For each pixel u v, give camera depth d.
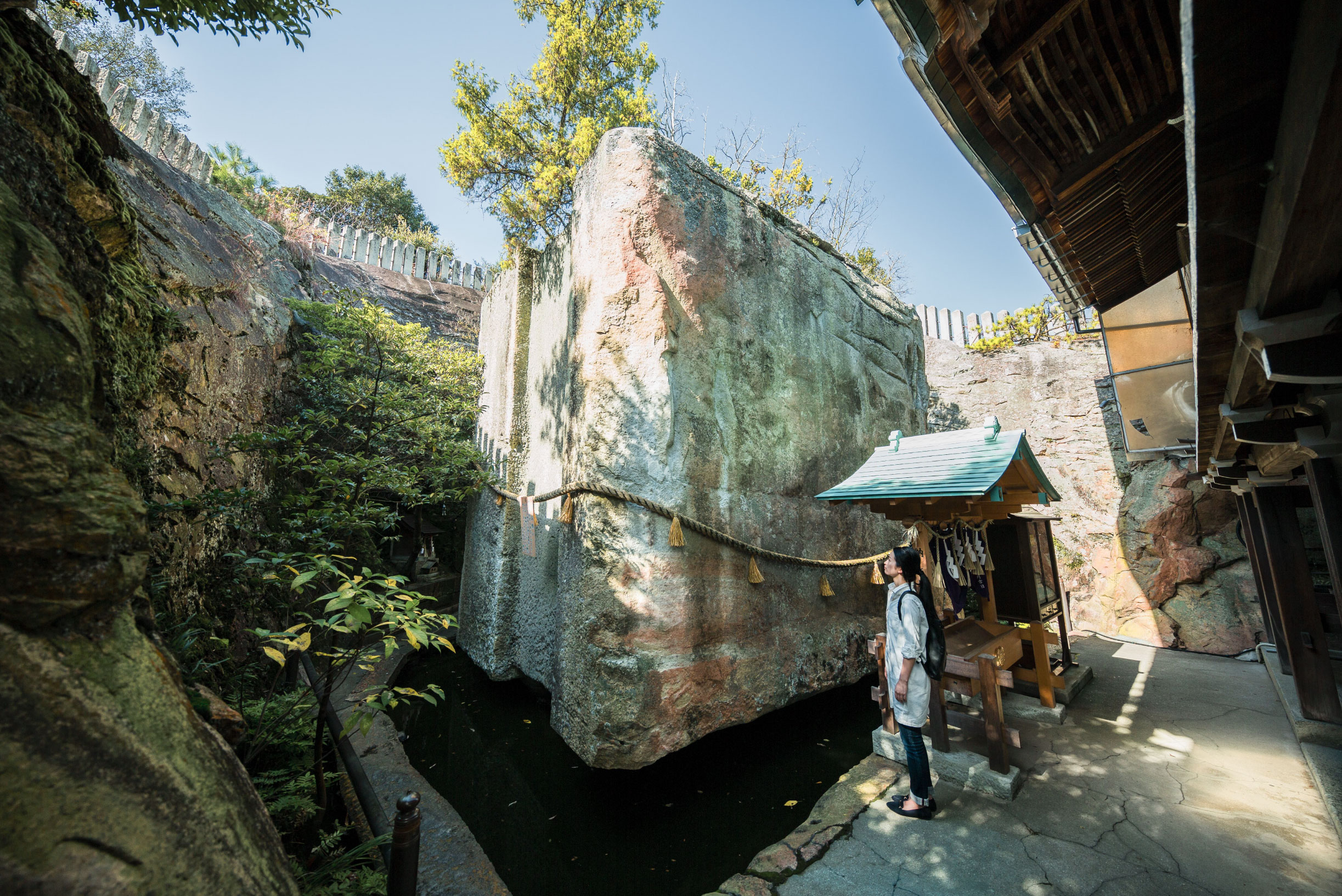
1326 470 3.19
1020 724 5.01
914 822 3.52
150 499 3.54
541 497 6.27
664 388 5.04
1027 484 4.71
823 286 7.11
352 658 3.56
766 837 3.99
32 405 1.38
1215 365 2.60
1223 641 7.36
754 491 5.73
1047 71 2.59
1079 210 3.62
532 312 7.54
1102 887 2.86
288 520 4.27
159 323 3.35
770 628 5.64
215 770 1.56
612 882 3.62
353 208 22.41
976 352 11.23
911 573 3.78
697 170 5.74
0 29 2.01
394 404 6.40
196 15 3.04
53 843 1.03
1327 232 1.39
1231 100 1.28
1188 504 7.98
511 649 6.94
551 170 9.44
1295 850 3.11
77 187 2.54
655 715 4.57
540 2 10.21
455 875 3.21
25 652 1.17
